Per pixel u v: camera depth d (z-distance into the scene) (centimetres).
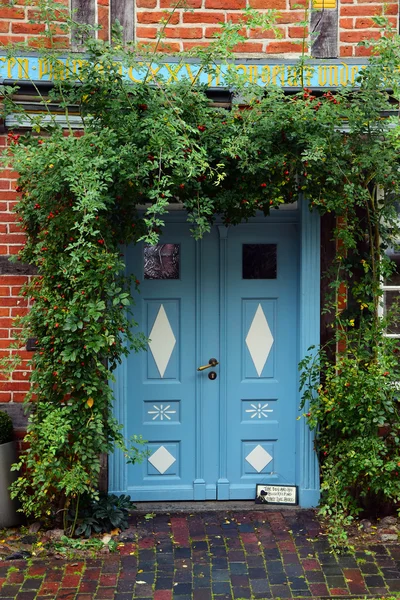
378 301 591
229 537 566
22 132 591
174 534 571
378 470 568
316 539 562
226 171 561
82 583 496
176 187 540
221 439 638
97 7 601
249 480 643
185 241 630
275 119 538
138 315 631
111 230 545
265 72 586
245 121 539
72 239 525
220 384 637
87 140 505
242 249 633
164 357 636
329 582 498
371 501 595
